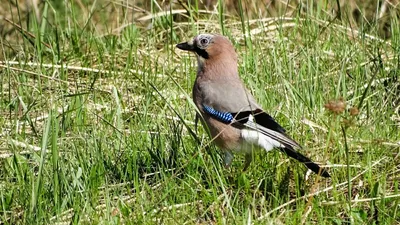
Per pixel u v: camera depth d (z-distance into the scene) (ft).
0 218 31.89
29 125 40.57
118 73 46.37
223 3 53.67
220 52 37.70
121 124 38.11
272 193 33.71
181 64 45.65
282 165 35.27
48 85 44.57
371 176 33.99
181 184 34.01
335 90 41.65
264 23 51.08
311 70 41.98
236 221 30.81
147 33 51.26
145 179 33.76
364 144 36.42
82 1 59.26
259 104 39.04
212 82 37.42
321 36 48.37
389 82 42.73
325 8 49.73
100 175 34.30
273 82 42.47
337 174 34.73
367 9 55.31
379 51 45.62
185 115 40.37
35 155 34.14
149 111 41.06
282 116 39.42
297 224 31.19
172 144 36.45
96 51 49.16
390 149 36.24
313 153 36.27
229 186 34.37
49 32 54.03
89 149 35.94
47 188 33.32
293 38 47.37
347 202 32.27
